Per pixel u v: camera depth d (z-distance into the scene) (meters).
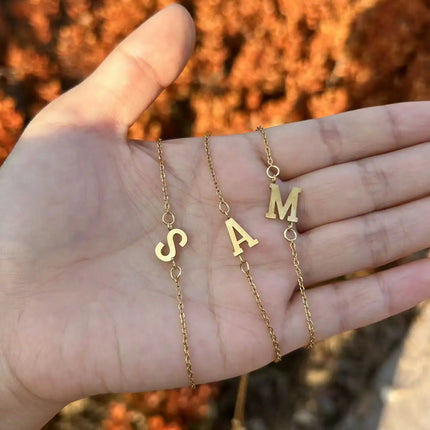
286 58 0.25
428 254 0.25
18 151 0.16
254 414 0.25
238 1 0.26
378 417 0.23
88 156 0.16
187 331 0.16
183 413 0.22
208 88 0.25
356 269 0.18
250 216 0.18
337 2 0.25
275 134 0.18
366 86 0.25
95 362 0.15
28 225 0.16
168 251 0.17
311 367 0.25
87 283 0.16
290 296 0.17
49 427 0.23
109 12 0.25
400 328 0.25
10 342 0.15
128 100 0.17
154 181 0.17
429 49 0.25
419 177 0.18
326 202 0.18
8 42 0.27
